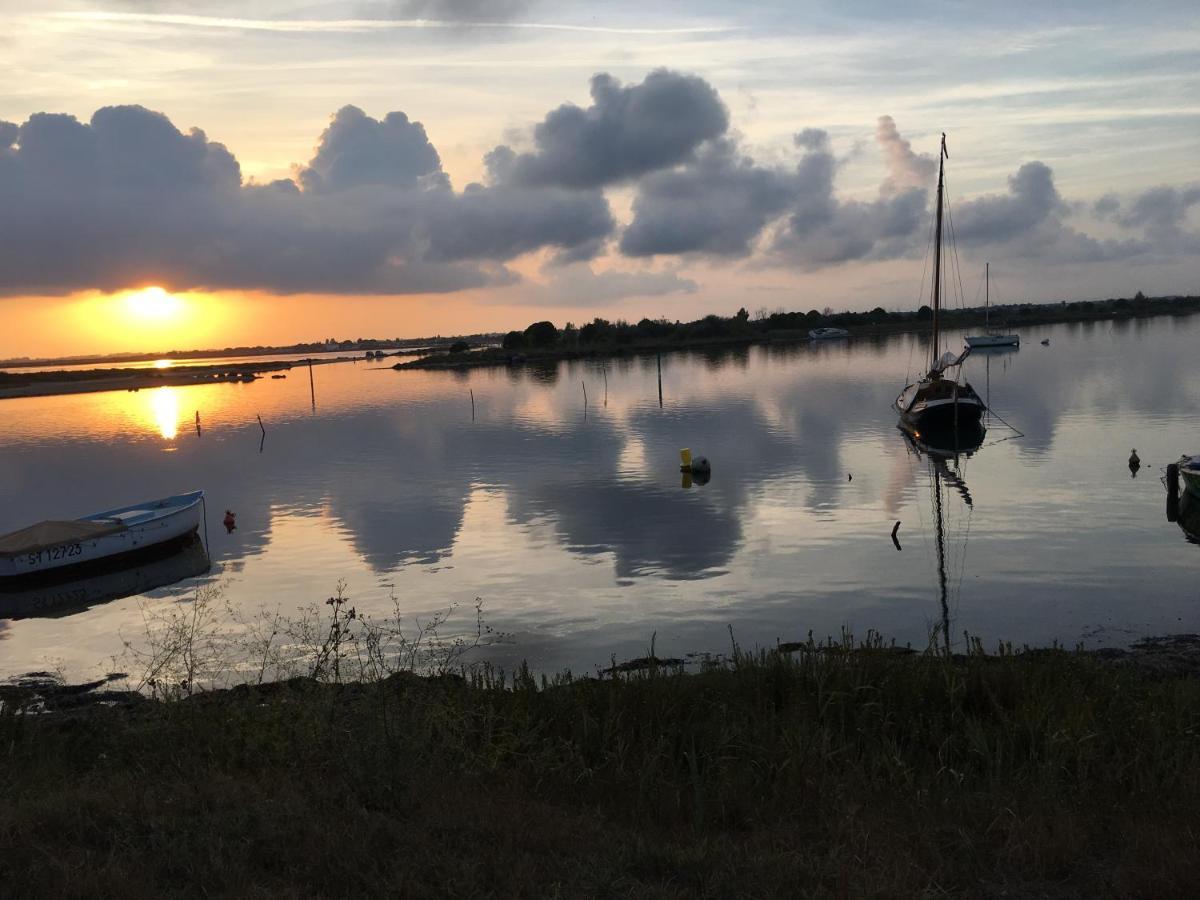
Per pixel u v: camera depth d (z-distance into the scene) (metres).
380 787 8.02
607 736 10.17
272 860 6.63
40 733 11.69
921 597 22.23
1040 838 6.91
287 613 23.14
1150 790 8.09
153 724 10.77
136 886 5.94
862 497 36.41
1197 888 6.00
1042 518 31.14
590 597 23.23
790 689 11.80
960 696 11.24
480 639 19.98
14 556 28.17
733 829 7.73
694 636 19.73
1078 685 11.36
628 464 47.81
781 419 67.38
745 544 28.70
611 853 6.73
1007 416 62.03
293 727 9.78
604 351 193.38
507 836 6.99
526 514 35.41
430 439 63.94
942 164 64.44
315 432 72.56
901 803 8.22
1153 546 26.70
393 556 29.28
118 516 34.34
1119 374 90.81
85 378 187.75
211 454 60.59
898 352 164.38
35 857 6.50
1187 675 14.34
